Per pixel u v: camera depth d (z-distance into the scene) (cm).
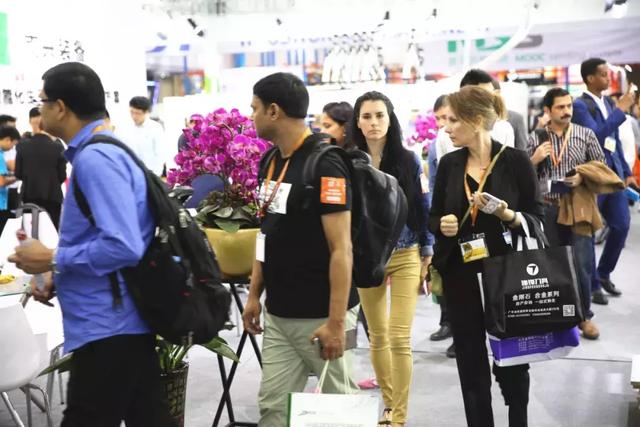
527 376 291
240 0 769
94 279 205
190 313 212
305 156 231
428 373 424
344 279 223
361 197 237
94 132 211
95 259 196
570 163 459
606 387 396
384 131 317
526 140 455
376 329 334
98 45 779
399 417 323
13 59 699
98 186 197
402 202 266
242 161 302
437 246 288
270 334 246
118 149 204
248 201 305
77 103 209
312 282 233
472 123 279
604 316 539
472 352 284
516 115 448
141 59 819
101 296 205
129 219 198
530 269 271
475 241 275
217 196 310
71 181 203
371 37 743
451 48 1099
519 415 289
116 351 206
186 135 314
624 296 598
